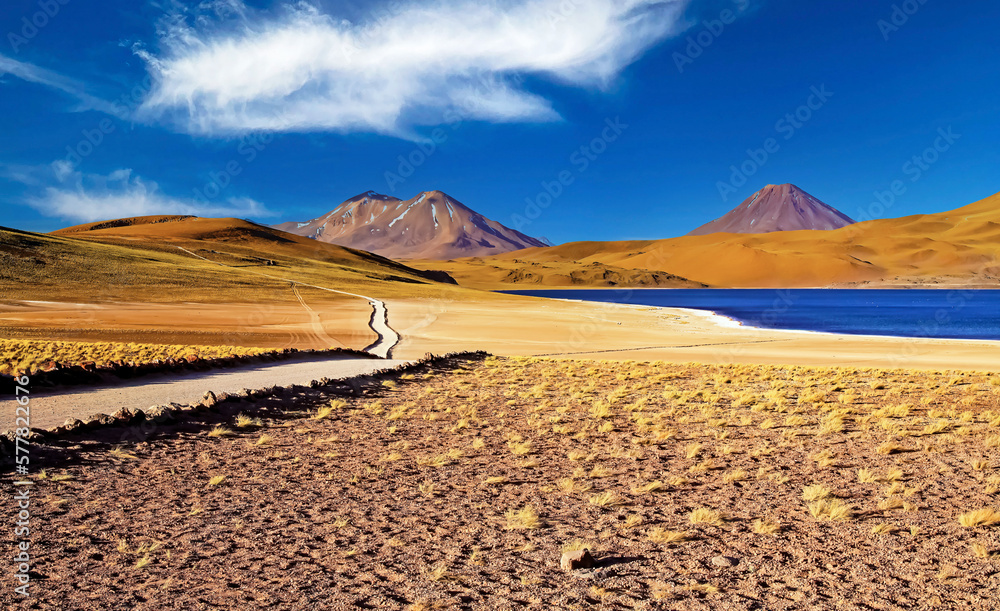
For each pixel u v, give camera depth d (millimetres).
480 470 9617
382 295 112812
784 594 5207
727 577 5570
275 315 69875
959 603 5016
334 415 14164
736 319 101312
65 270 89625
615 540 6551
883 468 9500
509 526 6938
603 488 8625
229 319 63906
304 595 5184
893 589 5289
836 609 4930
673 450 11023
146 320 58406
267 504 7734
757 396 18047
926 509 7461
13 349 25656
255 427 12477
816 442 11547
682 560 5984
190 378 18500
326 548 6281
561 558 5938
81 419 10789
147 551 6090
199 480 8727
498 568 5789
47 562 5758
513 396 18094
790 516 7273
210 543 6367
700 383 21719
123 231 196500
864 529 6793
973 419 13617
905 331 76000
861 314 118812
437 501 7961
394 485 8703
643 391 19453
